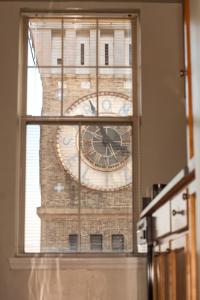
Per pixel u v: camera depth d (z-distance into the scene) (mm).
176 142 4480
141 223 3260
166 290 2402
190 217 1700
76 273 4176
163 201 2389
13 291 4137
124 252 4348
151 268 3113
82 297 4145
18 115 4457
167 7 4637
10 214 4258
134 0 4582
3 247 4203
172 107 4516
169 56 4582
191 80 1569
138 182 4469
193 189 1651
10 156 4352
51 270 4176
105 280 4172
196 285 1635
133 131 4551
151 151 4473
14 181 4312
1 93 4430
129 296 4152
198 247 1556
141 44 4598
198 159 1481
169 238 2285
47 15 4617
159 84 4547
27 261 4164
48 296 4141
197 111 1478
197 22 1474
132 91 4594
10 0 4543
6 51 4484
